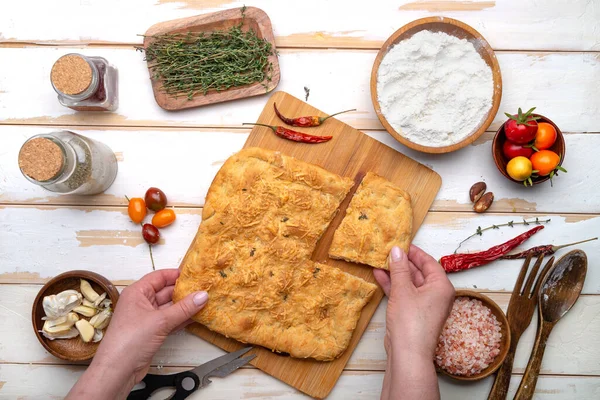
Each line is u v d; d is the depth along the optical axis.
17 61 0.70
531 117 0.65
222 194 0.65
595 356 0.69
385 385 0.60
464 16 0.69
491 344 0.65
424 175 0.68
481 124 0.64
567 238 0.69
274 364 0.67
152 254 0.69
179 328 0.66
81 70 0.63
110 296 0.65
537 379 0.68
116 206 0.70
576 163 0.69
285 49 0.69
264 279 0.64
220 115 0.69
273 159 0.65
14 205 0.70
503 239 0.69
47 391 0.69
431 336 0.59
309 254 0.65
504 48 0.69
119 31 0.70
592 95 0.69
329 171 0.67
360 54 0.69
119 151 0.70
